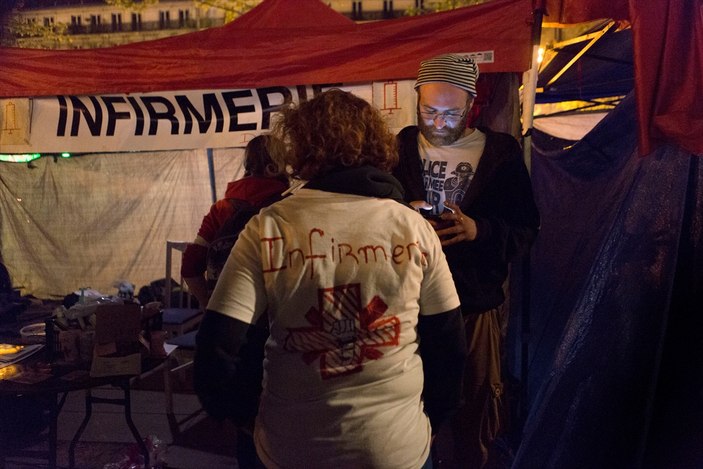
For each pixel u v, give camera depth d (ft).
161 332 8.78
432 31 9.37
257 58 9.80
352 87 9.96
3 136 10.60
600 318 8.34
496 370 8.20
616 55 15.65
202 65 9.93
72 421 11.98
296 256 4.32
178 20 68.23
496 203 7.89
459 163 7.86
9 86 10.35
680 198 7.82
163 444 10.19
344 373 4.39
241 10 43.55
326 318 4.33
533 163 16.40
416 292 4.54
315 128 4.62
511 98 9.46
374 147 4.73
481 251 7.76
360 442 4.36
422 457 4.67
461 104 7.59
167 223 22.04
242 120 10.35
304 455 4.42
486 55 9.16
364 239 4.41
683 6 8.08
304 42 9.72
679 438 7.42
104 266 21.68
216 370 4.34
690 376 7.50
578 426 8.15
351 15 66.13
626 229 8.28
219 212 8.57
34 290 21.08
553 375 8.87
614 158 10.71
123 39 67.00
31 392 7.39
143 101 10.46
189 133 10.46
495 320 8.27
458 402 5.10
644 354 7.82
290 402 4.45
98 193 21.47
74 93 10.22
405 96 9.74
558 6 8.95
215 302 4.40
